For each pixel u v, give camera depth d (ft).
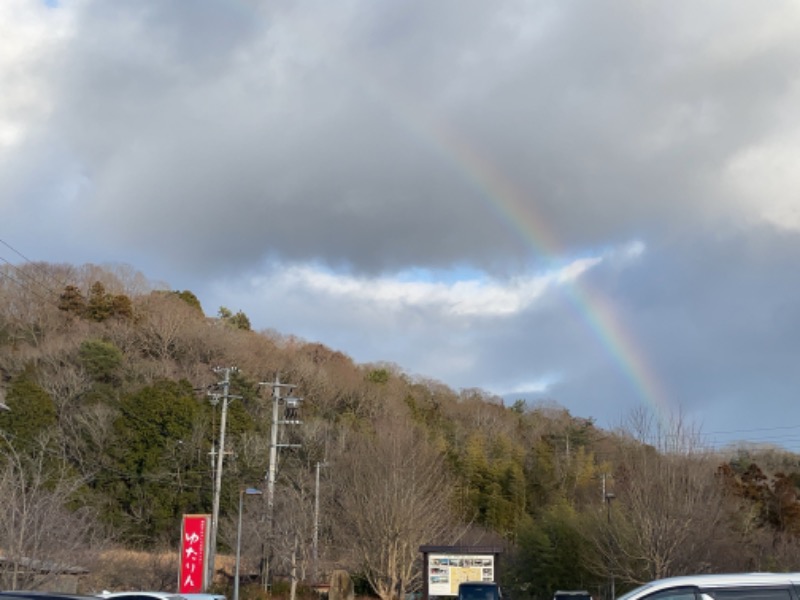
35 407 172.65
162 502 179.11
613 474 208.74
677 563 123.44
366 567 142.51
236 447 184.55
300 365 239.91
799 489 211.00
